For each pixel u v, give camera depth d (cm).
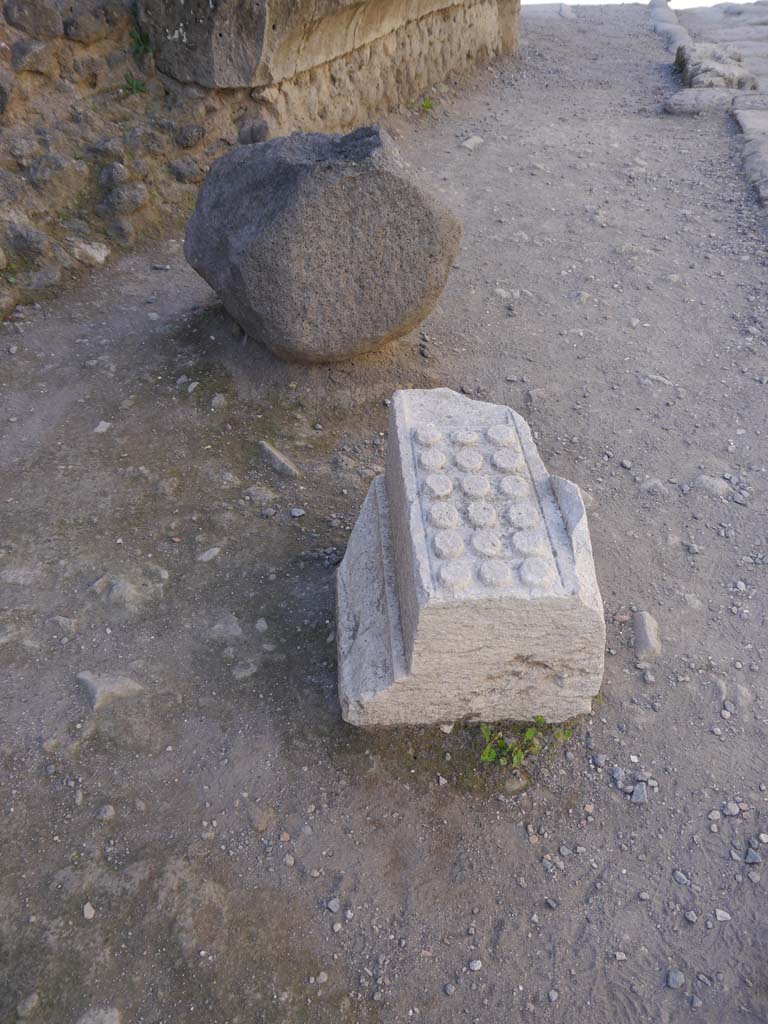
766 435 404
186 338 452
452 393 305
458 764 274
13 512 350
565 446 400
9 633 302
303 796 265
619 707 292
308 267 371
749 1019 225
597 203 609
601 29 1038
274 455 384
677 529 358
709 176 641
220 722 282
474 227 577
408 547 256
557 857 256
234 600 321
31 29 494
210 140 562
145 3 524
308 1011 225
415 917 243
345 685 274
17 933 232
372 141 369
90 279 495
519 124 744
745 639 315
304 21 560
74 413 402
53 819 256
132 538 343
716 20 1089
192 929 236
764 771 275
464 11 792
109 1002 223
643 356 459
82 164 511
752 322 481
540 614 243
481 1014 227
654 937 240
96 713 280
